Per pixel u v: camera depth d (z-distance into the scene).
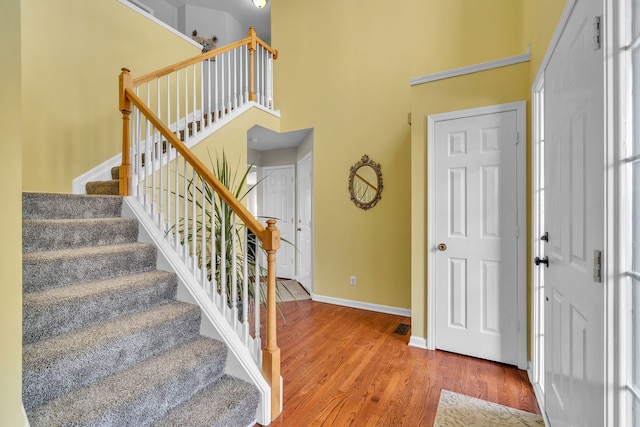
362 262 3.67
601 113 0.98
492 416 1.75
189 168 2.96
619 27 0.93
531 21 2.24
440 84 2.54
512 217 2.29
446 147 2.51
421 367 2.29
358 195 3.68
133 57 3.36
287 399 1.92
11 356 0.95
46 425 1.16
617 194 0.93
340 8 3.84
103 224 2.12
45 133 2.68
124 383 1.44
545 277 1.71
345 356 2.47
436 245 2.55
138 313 1.82
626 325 0.91
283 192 5.42
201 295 2.01
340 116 3.81
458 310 2.48
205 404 1.56
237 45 3.60
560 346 1.42
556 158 1.50
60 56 2.78
